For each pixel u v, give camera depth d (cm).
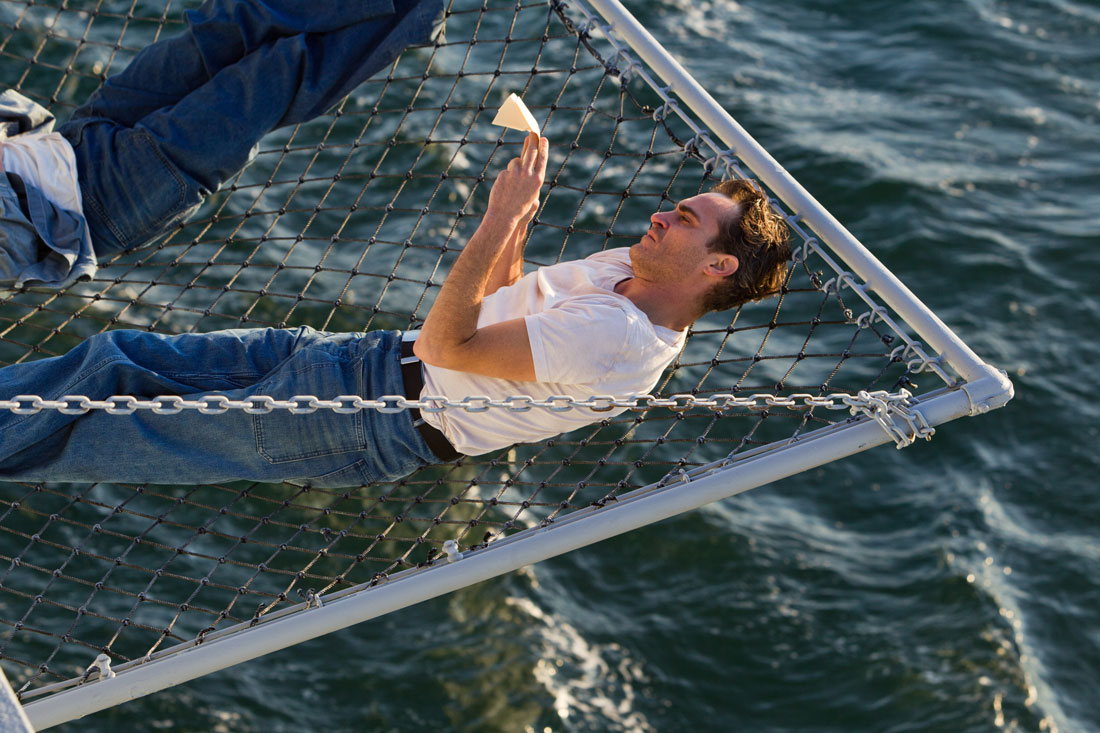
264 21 505
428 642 1005
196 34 507
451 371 381
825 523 1121
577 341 361
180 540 1032
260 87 504
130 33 1429
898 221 1389
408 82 1459
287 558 1019
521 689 978
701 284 387
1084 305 1307
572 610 1041
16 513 1031
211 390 390
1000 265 1341
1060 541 1102
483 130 1405
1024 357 1252
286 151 532
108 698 385
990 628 1028
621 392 378
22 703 386
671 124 1440
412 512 1054
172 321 1095
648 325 376
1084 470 1158
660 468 1100
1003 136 1541
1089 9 1784
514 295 403
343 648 998
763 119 1519
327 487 402
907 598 1059
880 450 1187
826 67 1656
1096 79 1656
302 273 1186
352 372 388
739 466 386
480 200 1309
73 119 512
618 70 505
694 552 1080
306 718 952
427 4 511
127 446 380
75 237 479
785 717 988
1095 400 1217
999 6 1784
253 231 1235
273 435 381
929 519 1120
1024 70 1662
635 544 1088
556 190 1330
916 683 998
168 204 499
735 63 1630
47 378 386
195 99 502
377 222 1272
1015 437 1188
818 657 1017
